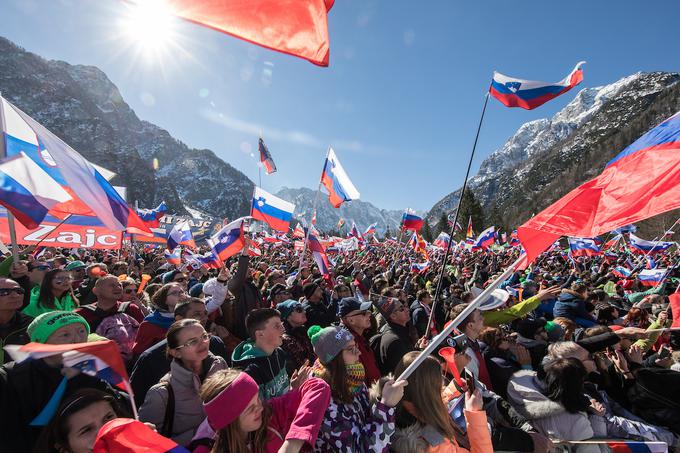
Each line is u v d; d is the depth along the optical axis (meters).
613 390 3.78
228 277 4.73
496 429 2.75
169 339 2.60
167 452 1.54
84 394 1.91
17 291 3.13
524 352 3.89
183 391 2.55
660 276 10.58
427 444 2.23
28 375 2.06
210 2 1.95
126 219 3.76
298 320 4.25
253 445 1.81
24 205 3.02
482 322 3.95
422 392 2.30
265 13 2.00
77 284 6.91
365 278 9.12
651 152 2.12
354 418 2.29
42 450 1.82
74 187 3.30
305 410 1.92
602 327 3.95
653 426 3.23
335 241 26.14
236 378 1.77
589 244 17.66
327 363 2.45
